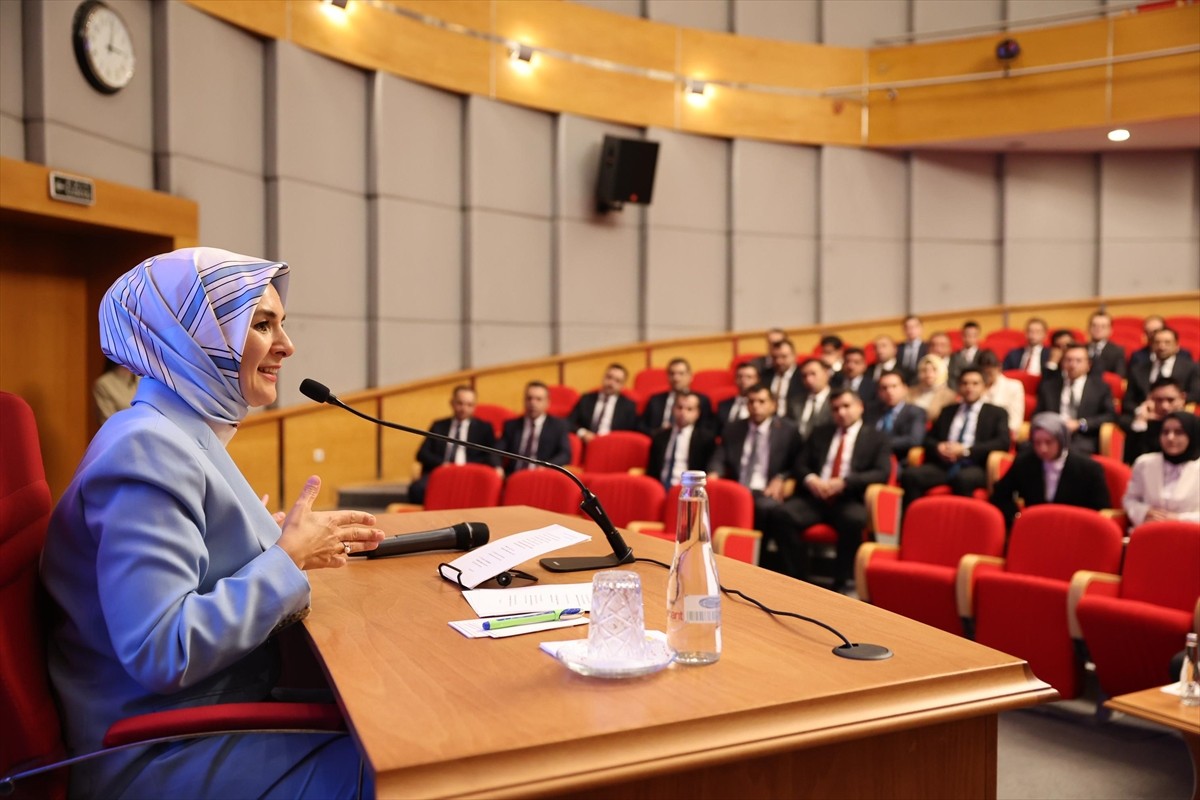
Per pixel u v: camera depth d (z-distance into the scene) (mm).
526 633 932
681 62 5551
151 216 3268
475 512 1695
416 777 614
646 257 5496
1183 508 2637
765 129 5766
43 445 3246
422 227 4633
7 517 852
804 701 735
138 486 870
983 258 6223
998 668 818
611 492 2998
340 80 4281
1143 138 5770
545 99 5078
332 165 4246
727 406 4336
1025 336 5676
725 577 1191
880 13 6020
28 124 2930
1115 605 2104
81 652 912
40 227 3146
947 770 789
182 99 3521
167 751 878
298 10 4043
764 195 5812
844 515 3246
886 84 5871
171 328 961
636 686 767
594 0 5367
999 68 5648
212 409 975
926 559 2588
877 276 6055
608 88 5301
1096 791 1814
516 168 5012
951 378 4902
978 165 6211
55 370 3293
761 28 5840
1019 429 4055
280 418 4000
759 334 5773
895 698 768
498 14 4879
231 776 872
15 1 2895
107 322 991
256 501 1019
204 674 850
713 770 705
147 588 844
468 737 660
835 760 746
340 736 908
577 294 5250
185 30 3539
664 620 984
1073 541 2344
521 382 5012
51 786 848
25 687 826
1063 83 5523
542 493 3018
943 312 6125
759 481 3574
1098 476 2816
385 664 827
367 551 1304
